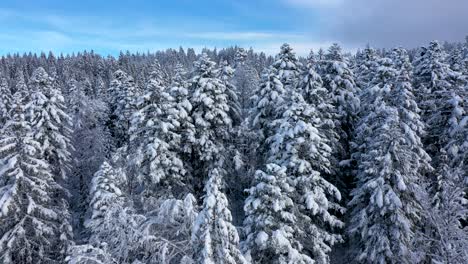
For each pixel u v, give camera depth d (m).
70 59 163.12
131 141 24.80
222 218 12.95
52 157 26.58
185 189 24.41
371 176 21.17
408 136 22.97
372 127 23.78
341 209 22.12
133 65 134.88
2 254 19.89
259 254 16.97
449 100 26.73
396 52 33.81
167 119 23.25
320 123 22.86
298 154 20.03
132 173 24.38
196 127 25.28
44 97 26.78
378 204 19.36
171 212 15.39
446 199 19.86
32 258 21.00
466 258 18.59
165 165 22.34
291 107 20.42
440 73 30.11
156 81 24.08
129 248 14.59
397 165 20.38
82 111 39.47
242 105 39.91
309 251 20.31
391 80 26.09
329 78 28.08
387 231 20.39
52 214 21.44
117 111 43.66
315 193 19.42
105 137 38.84
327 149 20.45
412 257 19.67
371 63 35.97
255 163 27.38
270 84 26.50
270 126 23.80
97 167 35.00
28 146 20.50
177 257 15.42
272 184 16.62
